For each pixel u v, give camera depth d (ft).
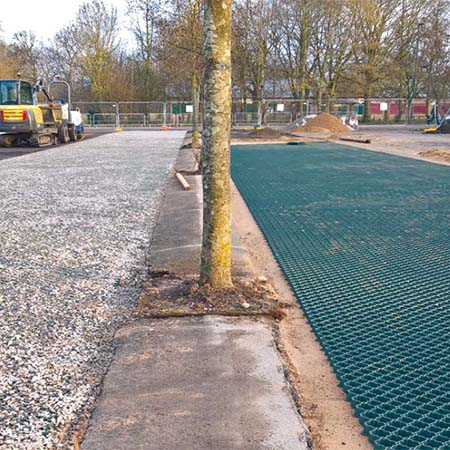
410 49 124.47
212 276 11.72
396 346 9.75
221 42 10.72
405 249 16.29
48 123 64.85
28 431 6.96
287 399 7.50
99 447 6.47
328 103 120.16
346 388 8.21
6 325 10.53
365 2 116.26
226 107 11.05
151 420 6.99
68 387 8.13
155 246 16.56
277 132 81.35
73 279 13.56
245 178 32.71
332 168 37.35
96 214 21.85
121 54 139.74
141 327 10.06
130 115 127.03
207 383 7.93
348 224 19.76
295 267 14.65
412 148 55.11
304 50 121.90
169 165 40.42
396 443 6.79
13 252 15.99
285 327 10.68
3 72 112.47
